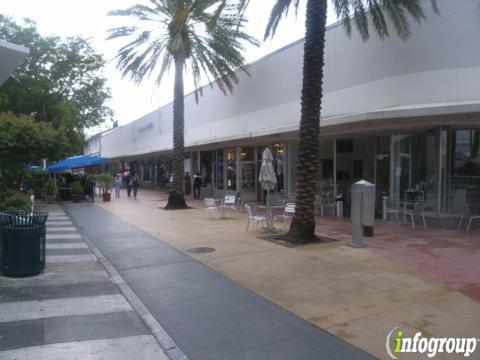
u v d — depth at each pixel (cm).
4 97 2705
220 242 1088
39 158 1881
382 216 1516
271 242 1075
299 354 455
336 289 677
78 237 1206
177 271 805
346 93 1573
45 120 3097
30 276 774
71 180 2730
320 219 1538
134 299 642
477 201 1326
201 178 2814
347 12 1320
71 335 511
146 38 1936
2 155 1794
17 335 509
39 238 788
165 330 525
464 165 1324
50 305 618
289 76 1872
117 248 1033
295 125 1579
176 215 1714
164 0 1853
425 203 1362
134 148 4691
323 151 1742
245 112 2244
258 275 766
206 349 471
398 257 888
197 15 1836
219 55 1945
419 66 1327
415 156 1405
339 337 497
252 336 504
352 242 1012
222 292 672
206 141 2306
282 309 592
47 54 2945
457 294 645
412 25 1338
